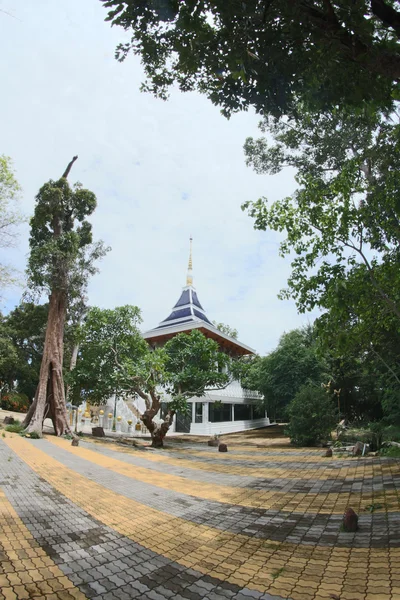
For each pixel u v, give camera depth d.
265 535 5.98
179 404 19.06
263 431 31.66
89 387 21.03
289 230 9.20
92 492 8.41
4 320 34.22
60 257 20.42
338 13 4.80
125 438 21.67
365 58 4.88
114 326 20.86
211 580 4.45
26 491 7.98
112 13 5.16
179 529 6.31
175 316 37.75
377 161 11.62
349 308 8.70
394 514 6.48
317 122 15.62
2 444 14.40
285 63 5.68
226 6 4.64
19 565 4.62
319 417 19.33
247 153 18.22
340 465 12.76
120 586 4.29
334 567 4.62
